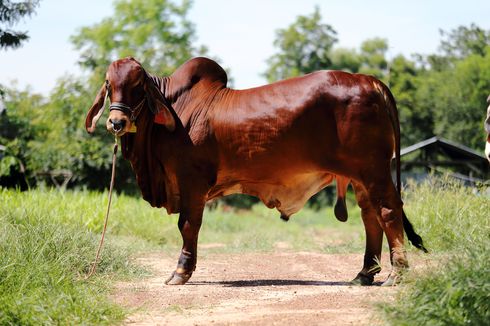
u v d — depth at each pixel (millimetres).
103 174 28875
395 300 6539
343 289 8039
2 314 6234
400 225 7980
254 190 8773
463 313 5785
